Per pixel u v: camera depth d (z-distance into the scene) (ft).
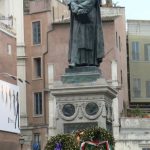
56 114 75.00
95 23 74.90
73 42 74.69
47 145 71.51
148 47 258.98
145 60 257.96
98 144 70.90
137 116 201.16
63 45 219.20
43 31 224.94
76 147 70.79
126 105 238.48
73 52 74.64
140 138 189.88
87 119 74.08
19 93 218.59
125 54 245.65
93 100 73.92
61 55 219.00
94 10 74.84
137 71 256.32
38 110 221.46
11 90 205.57
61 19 231.71
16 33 224.33
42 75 222.89
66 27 219.82
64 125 74.79
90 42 74.69
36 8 228.63
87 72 74.13
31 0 230.27
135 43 258.16
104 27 215.31
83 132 71.41
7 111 199.72
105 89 73.31
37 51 225.76
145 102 254.68
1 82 197.98
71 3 74.38
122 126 191.31
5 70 206.18
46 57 222.89
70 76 74.38
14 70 214.28
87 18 74.28
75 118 74.33
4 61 206.59
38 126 219.41
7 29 211.20
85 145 70.85
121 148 190.29
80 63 74.69
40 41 225.15
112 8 244.42
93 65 75.00
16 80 214.07
